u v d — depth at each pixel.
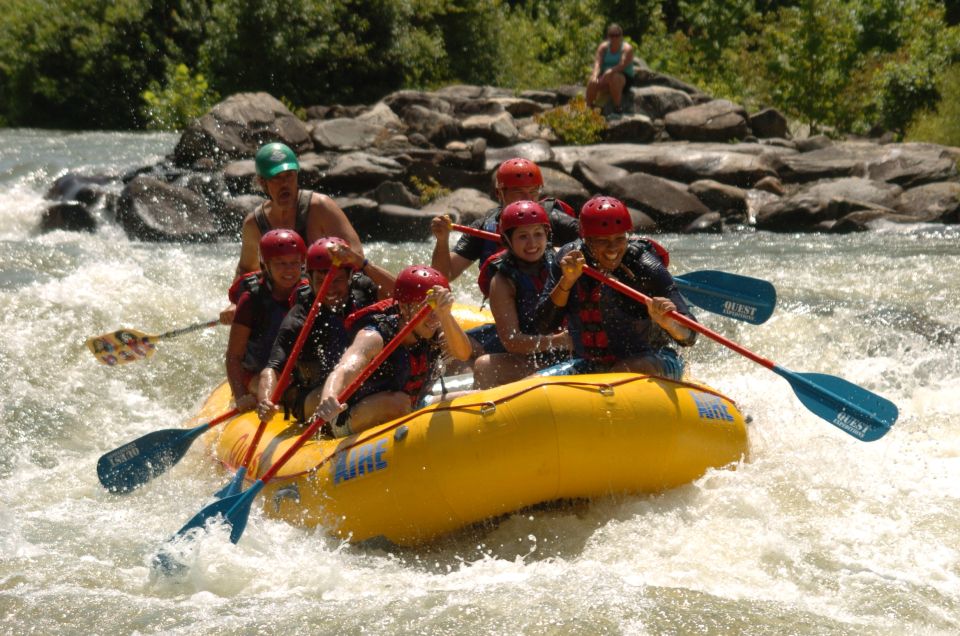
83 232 21.56
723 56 38.56
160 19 40.81
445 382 10.02
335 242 9.06
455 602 7.04
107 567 8.02
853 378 12.74
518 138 26.86
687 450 8.41
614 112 30.03
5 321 13.68
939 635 6.55
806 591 7.16
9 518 9.16
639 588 7.10
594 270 8.74
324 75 39.53
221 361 13.67
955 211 22.38
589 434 7.98
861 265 17.77
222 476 9.61
